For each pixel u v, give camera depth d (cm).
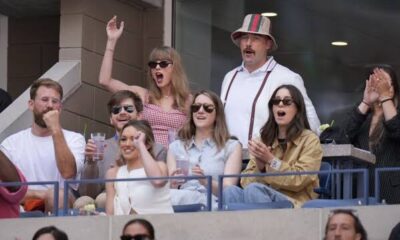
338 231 2802
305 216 3038
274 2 4403
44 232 2920
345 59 4322
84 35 4262
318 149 3325
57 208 3278
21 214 3294
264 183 3338
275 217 3058
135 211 3234
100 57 4328
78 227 3147
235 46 4431
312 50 4356
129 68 4441
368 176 3200
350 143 3559
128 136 3294
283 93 3350
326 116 4328
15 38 4634
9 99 4178
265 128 3369
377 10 4306
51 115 3581
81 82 4241
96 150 3562
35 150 3619
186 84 3828
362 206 3025
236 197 3256
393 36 4281
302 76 4362
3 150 3634
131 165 3297
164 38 4497
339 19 4341
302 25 4375
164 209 3228
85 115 4247
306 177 3288
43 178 3606
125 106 3631
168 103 3791
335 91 4322
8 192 3175
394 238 2898
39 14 4600
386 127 3431
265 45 3766
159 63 3791
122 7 4425
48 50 4597
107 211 3284
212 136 3469
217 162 3447
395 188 3434
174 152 3497
